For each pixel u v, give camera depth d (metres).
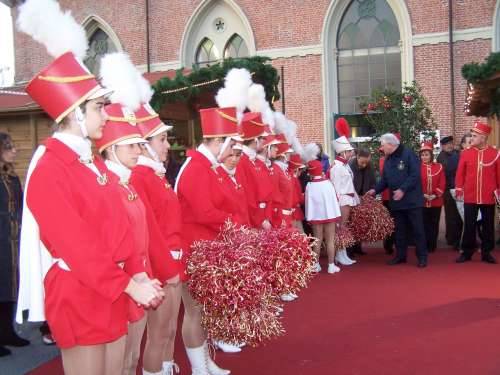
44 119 9.34
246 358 4.70
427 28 17.98
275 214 5.95
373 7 18.86
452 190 9.77
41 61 21.91
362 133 19.09
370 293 6.81
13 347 5.27
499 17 17.38
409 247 10.14
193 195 3.90
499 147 11.85
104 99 2.64
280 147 6.61
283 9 19.34
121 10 21.34
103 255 2.34
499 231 10.16
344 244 8.40
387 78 18.91
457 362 4.41
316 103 19.11
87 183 2.47
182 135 10.87
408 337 5.08
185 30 20.48
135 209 2.99
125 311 2.59
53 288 2.44
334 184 8.61
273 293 3.91
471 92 9.91
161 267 3.35
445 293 6.68
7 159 5.06
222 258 3.59
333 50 19.17
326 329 5.41
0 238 4.98
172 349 3.76
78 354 2.46
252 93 5.88
